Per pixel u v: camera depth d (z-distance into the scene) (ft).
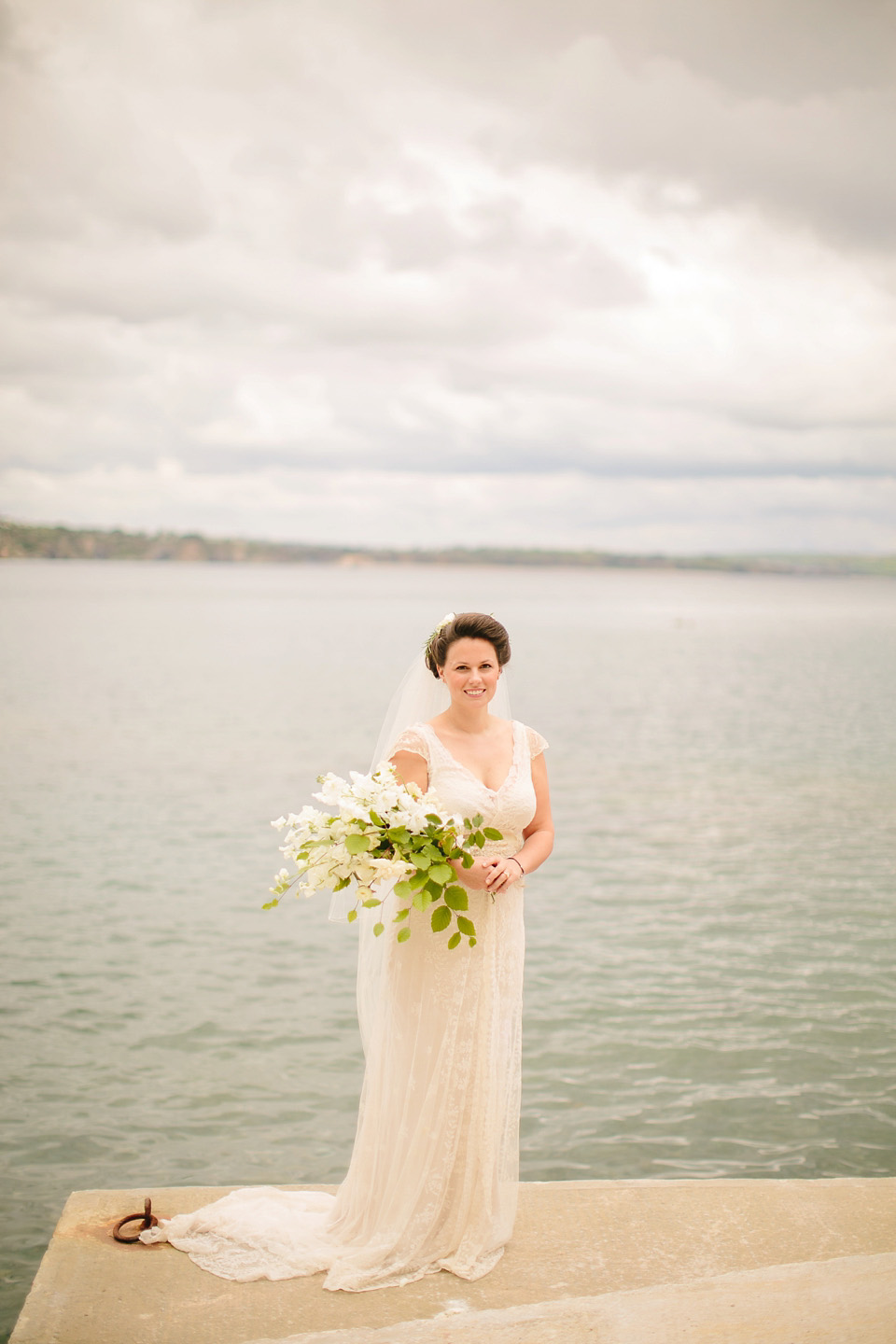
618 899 32.24
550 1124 17.95
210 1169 16.28
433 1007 10.61
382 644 167.84
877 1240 10.70
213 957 26.30
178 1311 9.39
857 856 37.73
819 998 23.98
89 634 177.78
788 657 156.25
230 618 245.65
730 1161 16.71
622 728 76.07
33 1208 15.10
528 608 359.87
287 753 60.39
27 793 47.32
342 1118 18.06
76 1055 20.44
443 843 10.09
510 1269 10.16
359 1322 9.29
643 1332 8.82
